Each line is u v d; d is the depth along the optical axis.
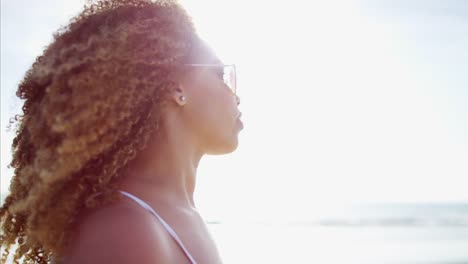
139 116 1.46
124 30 1.49
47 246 1.41
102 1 1.61
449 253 23.09
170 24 1.58
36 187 1.40
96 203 1.33
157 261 1.26
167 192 1.49
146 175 1.48
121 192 1.38
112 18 1.54
